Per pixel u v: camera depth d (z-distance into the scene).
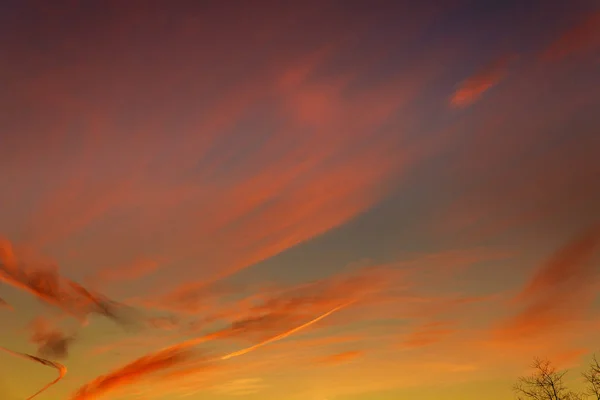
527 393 29.48
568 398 28.25
